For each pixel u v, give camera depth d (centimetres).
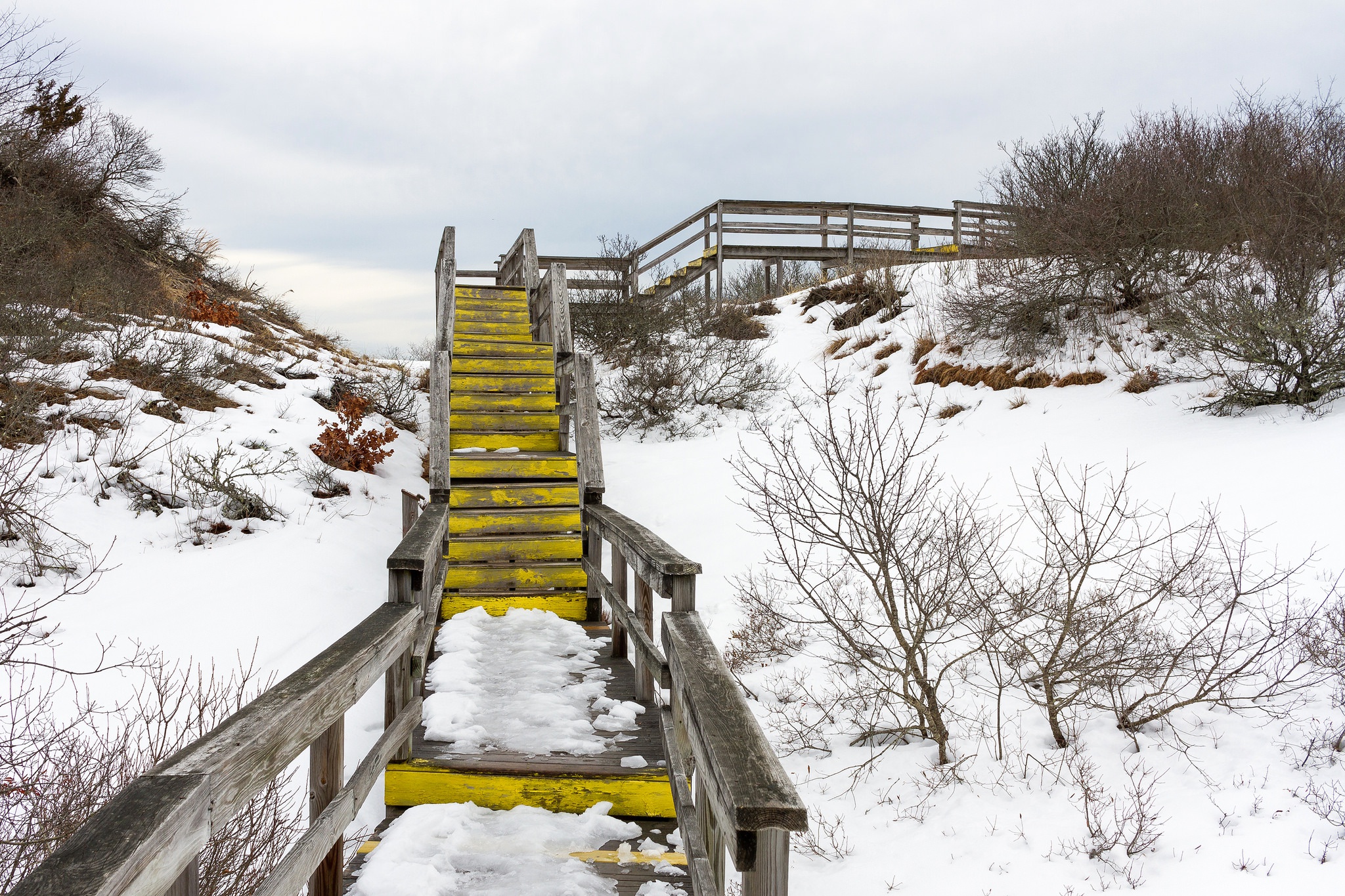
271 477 846
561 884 292
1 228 907
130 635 543
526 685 461
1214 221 976
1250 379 829
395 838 319
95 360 898
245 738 173
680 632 304
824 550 772
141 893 125
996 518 711
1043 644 522
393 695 353
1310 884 327
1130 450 788
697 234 1688
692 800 296
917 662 577
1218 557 566
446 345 895
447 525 615
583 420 685
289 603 633
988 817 420
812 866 412
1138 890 347
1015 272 1128
